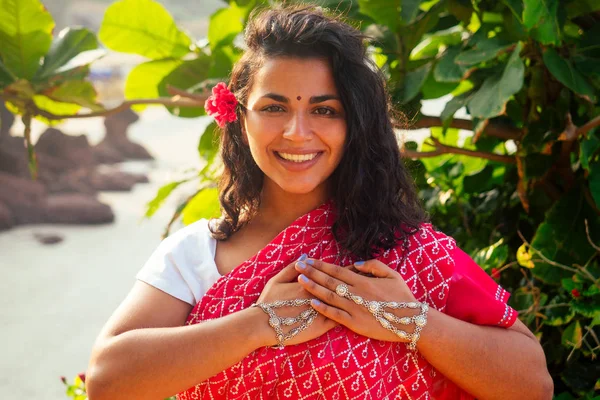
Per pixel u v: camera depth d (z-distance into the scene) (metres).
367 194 1.74
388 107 1.82
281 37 1.68
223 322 1.62
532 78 2.38
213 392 1.68
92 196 14.60
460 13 2.55
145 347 1.61
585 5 2.31
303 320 1.63
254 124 1.70
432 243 1.76
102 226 13.24
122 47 3.02
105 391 1.61
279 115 1.68
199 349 1.59
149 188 16.62
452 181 2.94
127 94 3.08
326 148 1.70
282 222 1.82
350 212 1.74
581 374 2.24
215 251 1.80
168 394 1.60
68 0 33.69
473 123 2.37
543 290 2.49
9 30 2.74
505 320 1.73
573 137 2.26
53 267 10.42
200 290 1.74
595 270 2.28
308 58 1.67
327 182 1.80
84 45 2.88
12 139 14.82
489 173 2.80
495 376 1.67
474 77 2.46
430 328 1.63
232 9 2.96
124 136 20.77
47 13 2.76
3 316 8.23
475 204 2.85
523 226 2.65
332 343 1.65
